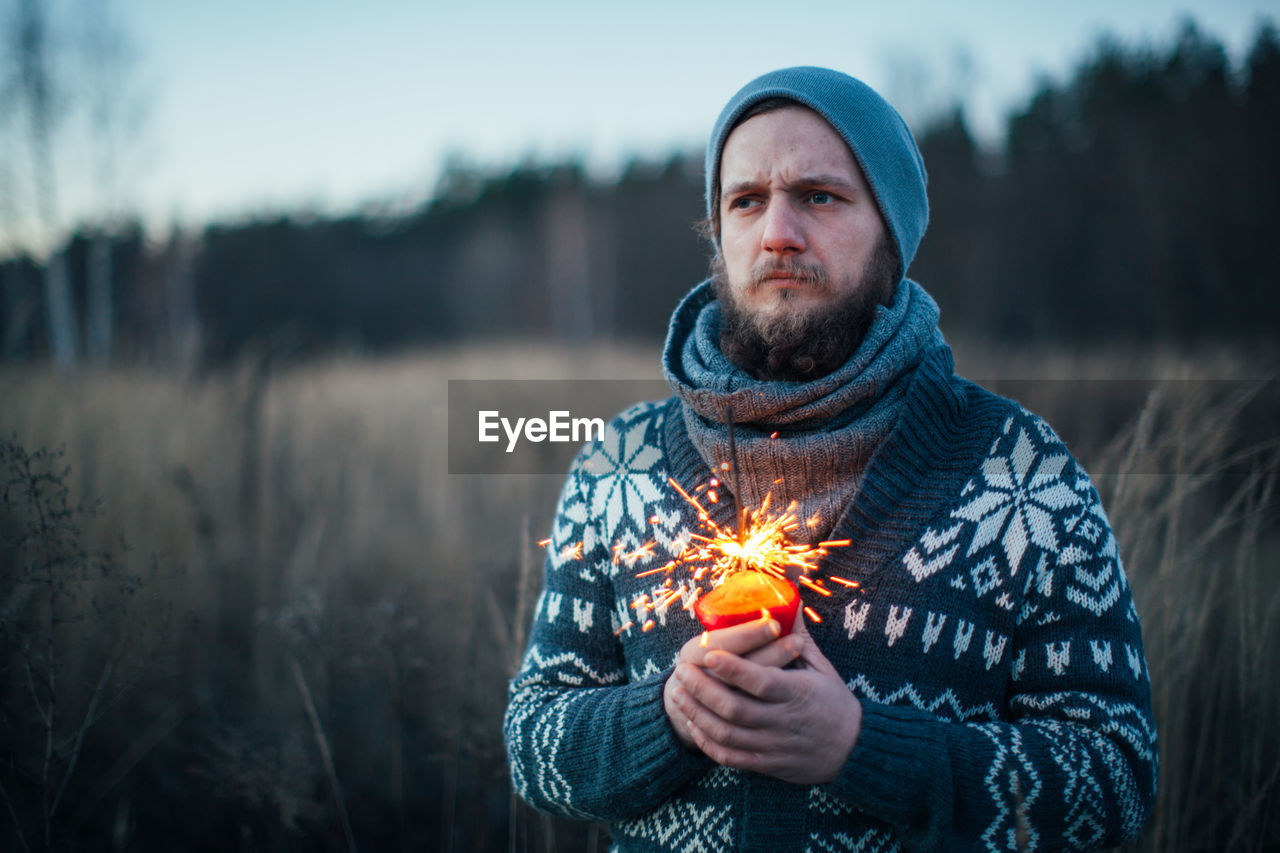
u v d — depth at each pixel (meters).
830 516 0.97
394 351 19.80
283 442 3.67
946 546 0.94
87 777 2.18
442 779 2.27
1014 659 0.96
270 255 22.69
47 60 10.09
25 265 8.21
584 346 16.06
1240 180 12.45
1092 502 0.98
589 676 1.11
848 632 0.94
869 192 1.04
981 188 15.82
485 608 2.24
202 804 2.18
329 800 2.22
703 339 1.15
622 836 1.03
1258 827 1.75
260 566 2.85
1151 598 1.73
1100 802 0.84
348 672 2.36
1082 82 16.75
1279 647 1.92
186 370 3.97
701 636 0.84
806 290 1.01
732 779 0.92
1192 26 15.18
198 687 2.44
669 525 1.05
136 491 3.04
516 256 27.11
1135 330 12.68
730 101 1.10
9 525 2.15
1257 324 11.14
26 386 3.43
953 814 0.83
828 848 0.89
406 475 3.96
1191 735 1.97
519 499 3.66
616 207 27.38
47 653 1.92
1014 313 14.32
